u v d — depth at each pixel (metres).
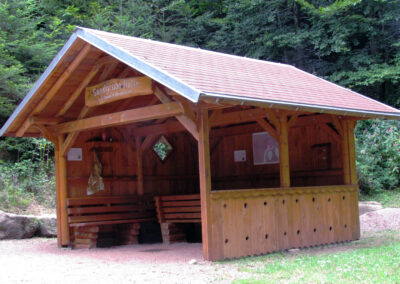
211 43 24.12
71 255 9.47
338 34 20.67
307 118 11.30
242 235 8.40
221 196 8.12
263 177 12.25
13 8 19.92
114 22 21.97
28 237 12.70
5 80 16.98
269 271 7.00
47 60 19.72
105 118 9.45
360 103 10.68
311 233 9.69
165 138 13.12
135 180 12.20
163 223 11.29
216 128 13.28
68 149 10.71
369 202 15.05
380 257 7.94
